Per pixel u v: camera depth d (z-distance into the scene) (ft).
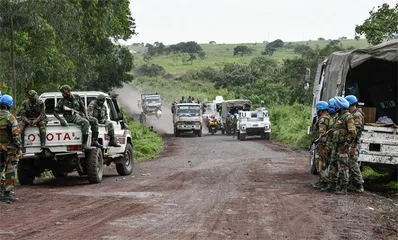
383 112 79.92
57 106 67.46
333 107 62.75
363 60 70.28
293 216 47.19
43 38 125.29
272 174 82.74
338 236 40.04
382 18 138.00
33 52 124.57
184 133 238.48
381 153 66.69
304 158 114.11
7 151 54.08
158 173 85.97
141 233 39.58
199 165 99.30
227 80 448.24
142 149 134.51
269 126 188.75
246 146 156.04
